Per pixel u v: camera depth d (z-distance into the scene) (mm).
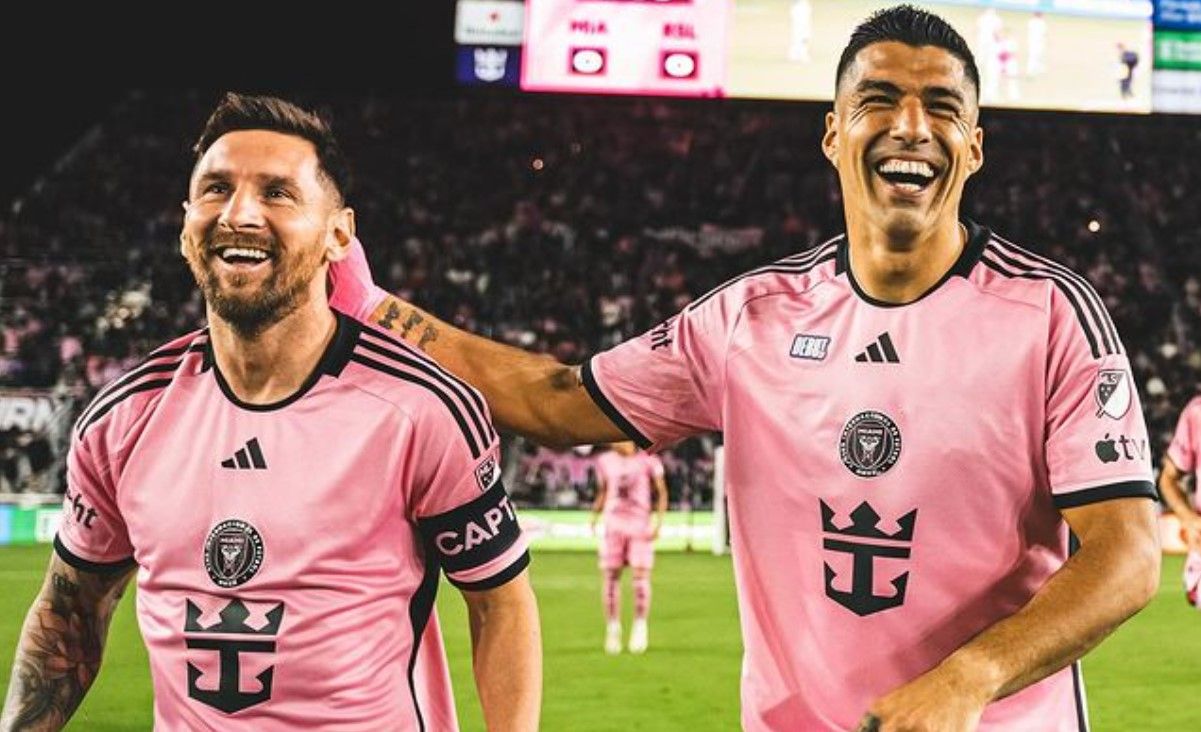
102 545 2699
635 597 9891
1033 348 2469
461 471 2553
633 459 10000
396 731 2502
